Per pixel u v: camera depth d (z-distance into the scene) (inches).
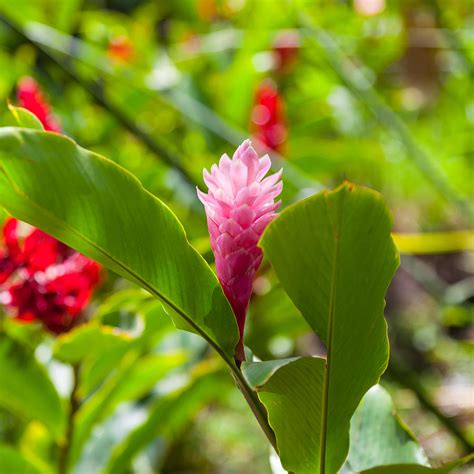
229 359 41.4
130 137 101.7
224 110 104.7
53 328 57.7
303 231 38.5
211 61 114.4
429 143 121.3
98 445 68.7
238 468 131.6
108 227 40.3
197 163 93.9
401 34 116.3
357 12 120.0
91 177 39.6
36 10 101.5
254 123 90.4
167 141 101.9
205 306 41.1
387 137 120.2
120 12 146.6
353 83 97.4
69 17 104.9
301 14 98.6
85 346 55.8
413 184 122.4
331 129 125.0
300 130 116.1
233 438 131.6
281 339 89.8
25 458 60.7
